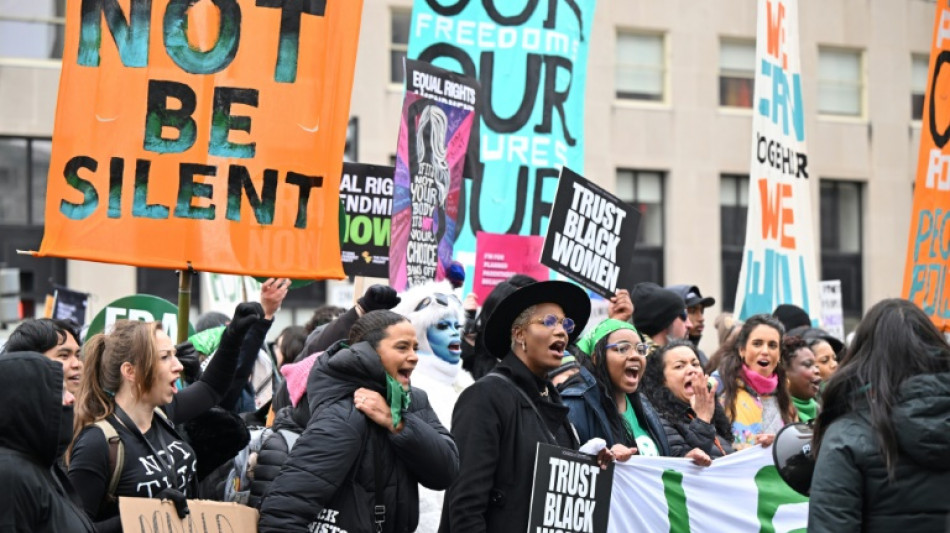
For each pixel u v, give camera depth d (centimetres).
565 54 1052
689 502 728
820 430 547
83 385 594
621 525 702
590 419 693
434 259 927
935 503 514
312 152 731
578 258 834
